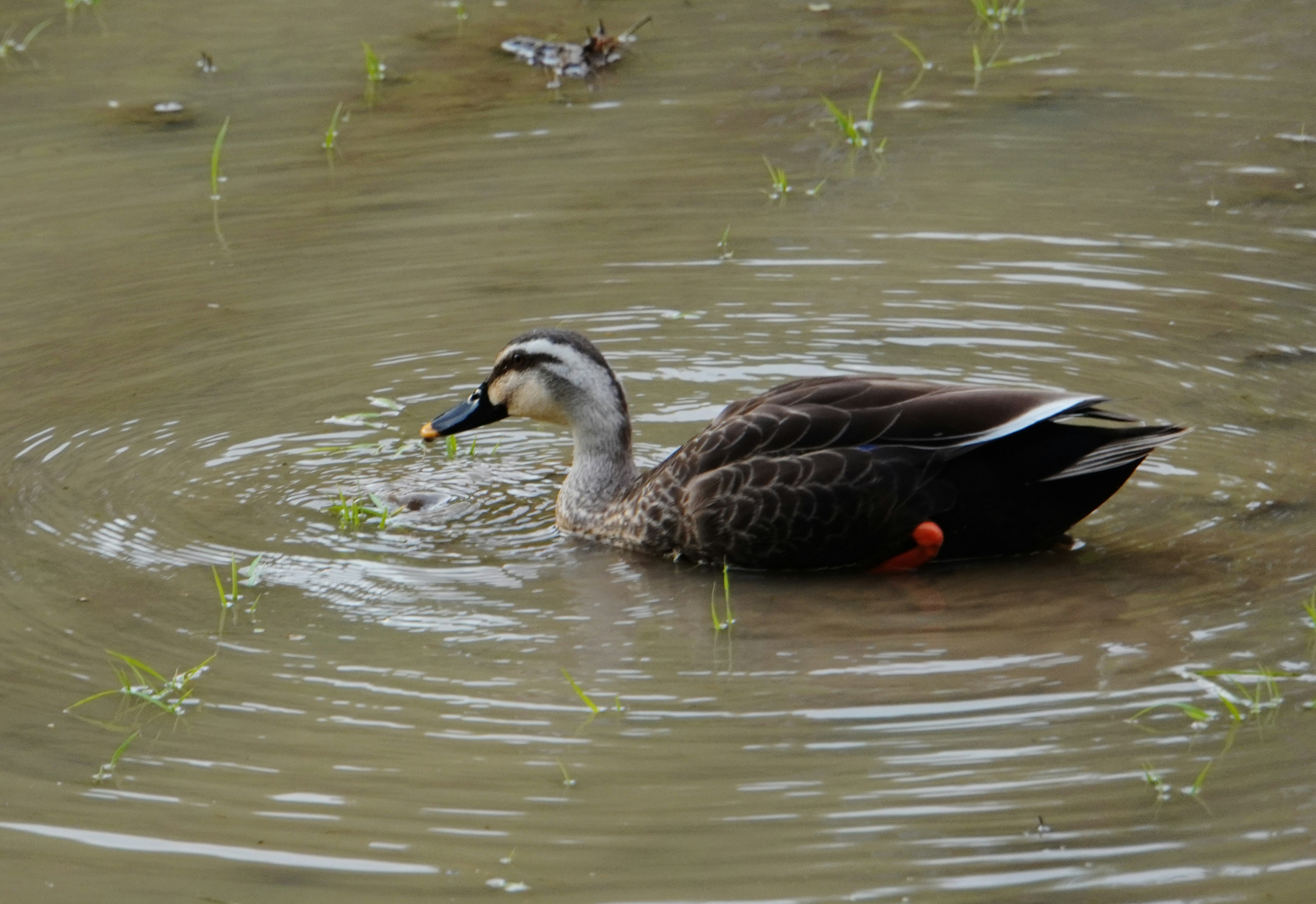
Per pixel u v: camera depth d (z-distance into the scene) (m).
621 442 12.58
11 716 9.69
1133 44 22.31
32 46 24.39
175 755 9.19
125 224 18.45
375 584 11.48
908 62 22.09
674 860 8.02
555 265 16.88
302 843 8.29
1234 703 9.25
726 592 11.08
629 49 23.25
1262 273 15.89
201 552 11.96
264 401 14.48
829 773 8.73
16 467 13.39
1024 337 14.90
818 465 11.24
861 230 17.36
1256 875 7.73
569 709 9.55
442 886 7.89
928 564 11.51
